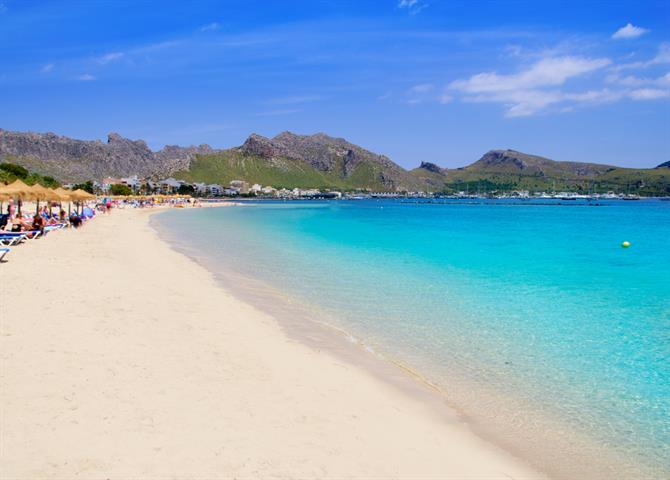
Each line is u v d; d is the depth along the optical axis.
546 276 21.69
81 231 38.28
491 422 7.80
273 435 6.64
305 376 9.12
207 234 44.72
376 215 100.31
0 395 7.23
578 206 185.62
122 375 8.31
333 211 123.62
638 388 9.25
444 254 29.86
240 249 31.66
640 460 6.80
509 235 46.84
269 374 9.02
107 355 9.24
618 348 11.53
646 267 24.77
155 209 112.38
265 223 65.25
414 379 9.47
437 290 18.16
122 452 5.88
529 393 8.96
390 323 13.45
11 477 5.25
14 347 9.33
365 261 26.11
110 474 5.41
